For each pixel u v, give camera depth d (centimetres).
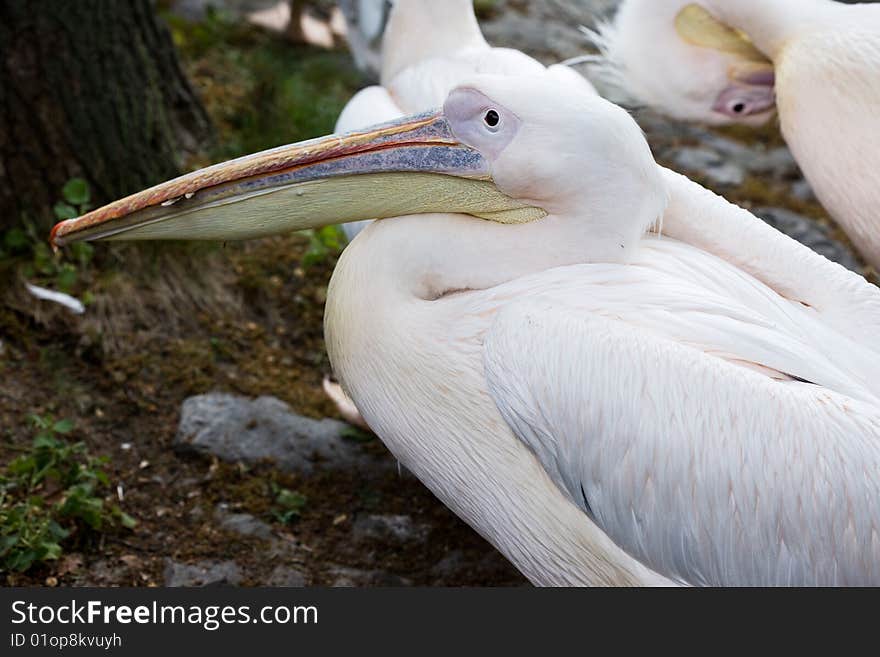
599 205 336
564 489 330
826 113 456
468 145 343
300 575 442
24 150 540
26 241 539
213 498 468
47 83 539
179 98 625
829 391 317
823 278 366
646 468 310
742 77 519
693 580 320
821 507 304
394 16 521
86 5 541
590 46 838
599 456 314
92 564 432
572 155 331
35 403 489
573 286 335
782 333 333
